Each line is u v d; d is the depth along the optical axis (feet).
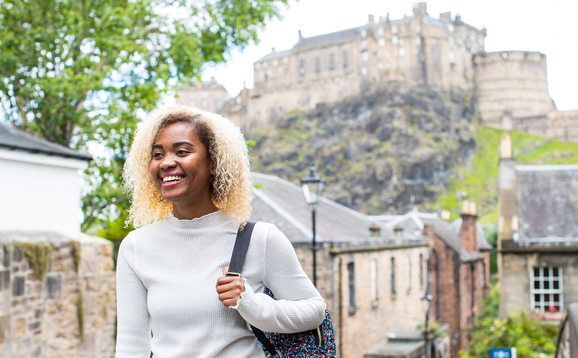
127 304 6.70
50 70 50.42
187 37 52.90
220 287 6.09
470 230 129.18
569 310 27.22
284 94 428.56
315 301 6.69
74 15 45.96
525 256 61.31
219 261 6.53
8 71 48.14
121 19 47.91
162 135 6.81
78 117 47.29
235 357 6.32
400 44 416.05
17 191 31.89
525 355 51.57
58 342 30.68
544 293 60.70
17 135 33.60
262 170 395.96
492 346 54.19
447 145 402.11
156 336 6.53
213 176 6.90
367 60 411.34
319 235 60.54
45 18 50.14
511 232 62.23
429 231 100.01
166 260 6.59
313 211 39.78
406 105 403.95
